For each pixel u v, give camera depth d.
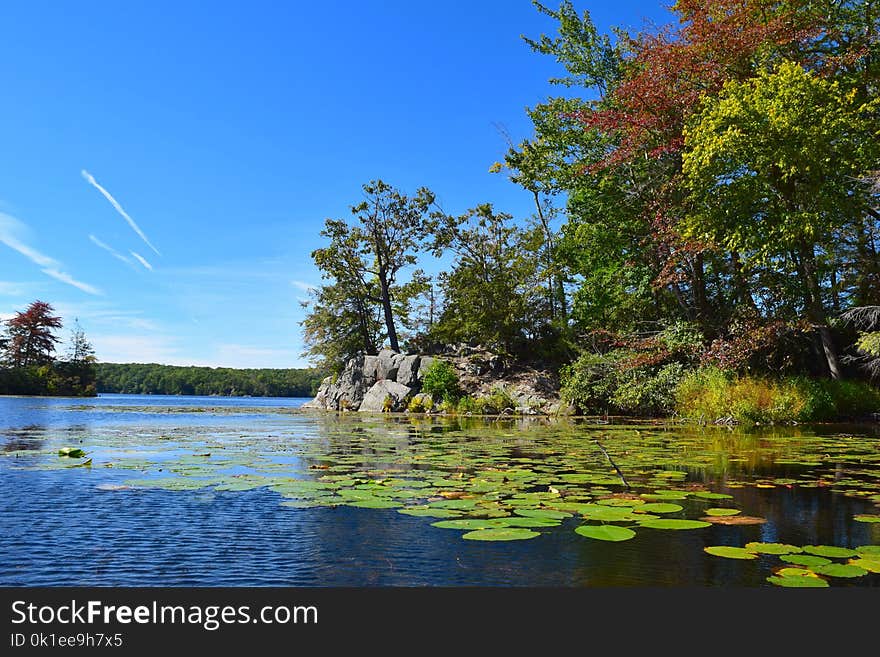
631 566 3.41
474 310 29.89
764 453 8.75
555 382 26.78
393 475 6.55
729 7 18.16
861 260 18.23
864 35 18.25
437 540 3.94
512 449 9.46
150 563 3.50
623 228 21.94
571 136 22.50
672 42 18.86
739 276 19.33
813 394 15.83
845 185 16.97
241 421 19.64
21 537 4.02
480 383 28.08
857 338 18.62
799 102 15.20
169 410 29.58
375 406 30.58
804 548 3.67
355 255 35.25
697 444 10.20
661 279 19.08
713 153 15.70
